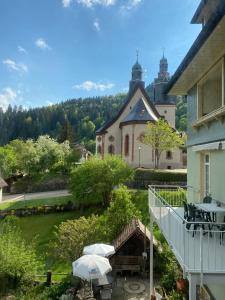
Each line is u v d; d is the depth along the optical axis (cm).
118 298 1595
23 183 5316
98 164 3472
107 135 5641
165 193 1850
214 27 850
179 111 11600
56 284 1820
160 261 1875
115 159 3597
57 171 5603
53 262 2233
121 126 5275
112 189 3534
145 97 5578
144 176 4097
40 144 5769
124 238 1938
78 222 2095
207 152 1266
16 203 4106
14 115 17525
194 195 1405
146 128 4884
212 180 1194
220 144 993
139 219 2331
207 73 1209
